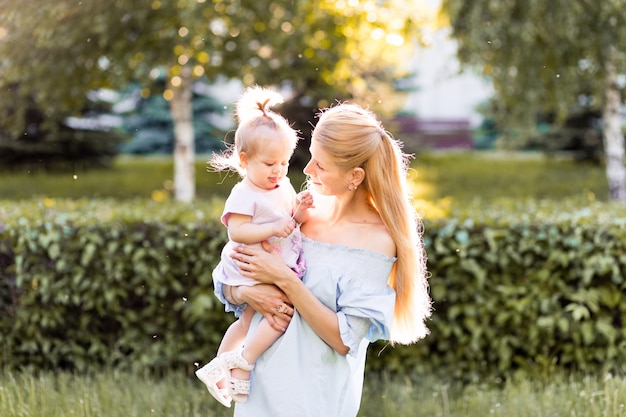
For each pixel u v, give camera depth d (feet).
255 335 8.10
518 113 34.68
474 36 31.37
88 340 15.94
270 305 8.06
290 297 7.93
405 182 8.45
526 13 31.50
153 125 60.75
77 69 30.19
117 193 44.01
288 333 8.02
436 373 15.58
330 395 8.06
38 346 16.01
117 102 52.24
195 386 15.03
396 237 8.25
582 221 14.90
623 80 37.19
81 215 16.14
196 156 59.93
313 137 8.23
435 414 13.43
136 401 13.57
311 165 8.27
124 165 55.31
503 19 31.45
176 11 28.63
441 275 15.24
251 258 8.07
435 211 16.10
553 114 53.06
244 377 8.15
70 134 48.83
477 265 14.85
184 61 30.58
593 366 14.96
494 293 15.05
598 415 12.30
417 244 8.54
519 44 32.22
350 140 8.02
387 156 8.23
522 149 55.21
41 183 46.55
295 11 29.45
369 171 8.19
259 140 8.13
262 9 29.19
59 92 30.68
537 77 33.24
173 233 15.40
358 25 30.86
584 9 32.60
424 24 33.04
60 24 27.09
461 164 57.41
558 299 15.05
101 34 27.86
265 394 8.12
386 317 7.91
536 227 14.89
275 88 33.22
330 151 8.03
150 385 14.38
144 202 20.35
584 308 14.42
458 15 32.22
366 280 8.06
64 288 15.44
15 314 15.85
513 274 15.06
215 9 28.89
